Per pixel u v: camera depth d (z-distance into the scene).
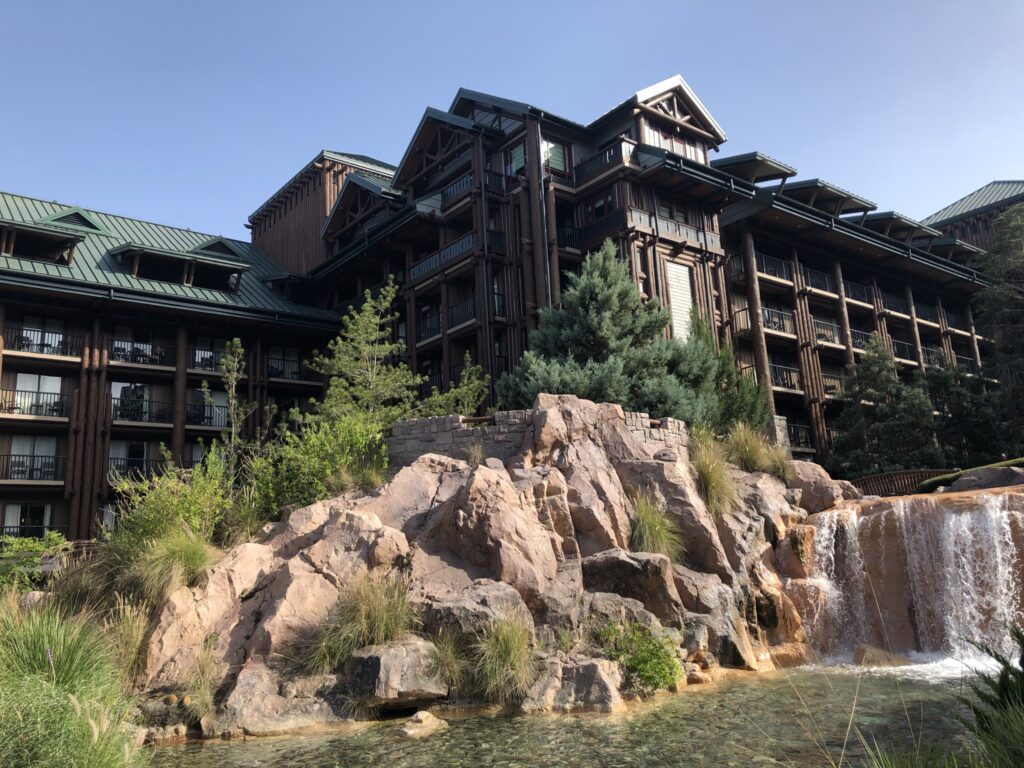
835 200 40.09
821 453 36.75
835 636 15.42
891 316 43.41
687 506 15.66
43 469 30.42
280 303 37.56
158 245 37.28
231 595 12.73
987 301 37.91
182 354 33.59
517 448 16.55
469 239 31.53
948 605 15.23
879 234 41.22
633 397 21.00
